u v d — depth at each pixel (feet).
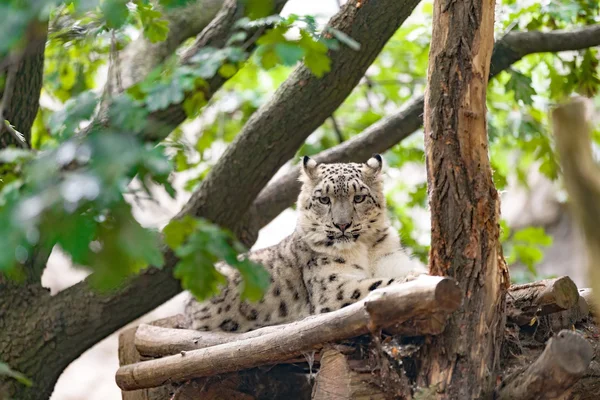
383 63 52.16
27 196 15.12
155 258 15.79
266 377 29.73
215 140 49.24
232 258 18.07
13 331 35.73
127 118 18.25
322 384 23.61
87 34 35.65
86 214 15.70
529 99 40.57
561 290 25.68
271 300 34.09
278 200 42.45
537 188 69.82
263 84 53.93
